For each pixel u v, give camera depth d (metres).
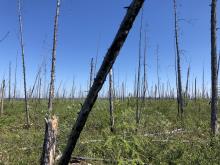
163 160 10.19
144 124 16.98
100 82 2.75
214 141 12.09
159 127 16.66
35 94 39.09
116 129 7.22
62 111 20.03
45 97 42.59
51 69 18.83
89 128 16.58
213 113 14.25
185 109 26.31
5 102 32.75
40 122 21.30
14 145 12.52
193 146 11.94
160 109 25.73
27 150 11.88
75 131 2.84
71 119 14.42
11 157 10.76
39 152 11.62
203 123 19.39
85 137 13.60
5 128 17.66
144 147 10.58
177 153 10.77
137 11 2.63
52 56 18.88
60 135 11.73
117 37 2.67
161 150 10.87
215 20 14.32
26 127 19.64
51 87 18.70
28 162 10.39
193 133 16.39
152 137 12.84
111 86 16.77
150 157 10.27
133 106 24.59
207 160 10.34
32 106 29.56
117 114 8.30
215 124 14.24
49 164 7.66
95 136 13.72
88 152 10.77
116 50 2.69
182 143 11.89
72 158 10.63
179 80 22.80
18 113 25.20
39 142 13.05
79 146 11.31
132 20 2.65
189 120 20.52
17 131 17.38
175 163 10.14
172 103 29.36
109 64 2.71
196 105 29.28
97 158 10.13
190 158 10.34
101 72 2.73
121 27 2.66
